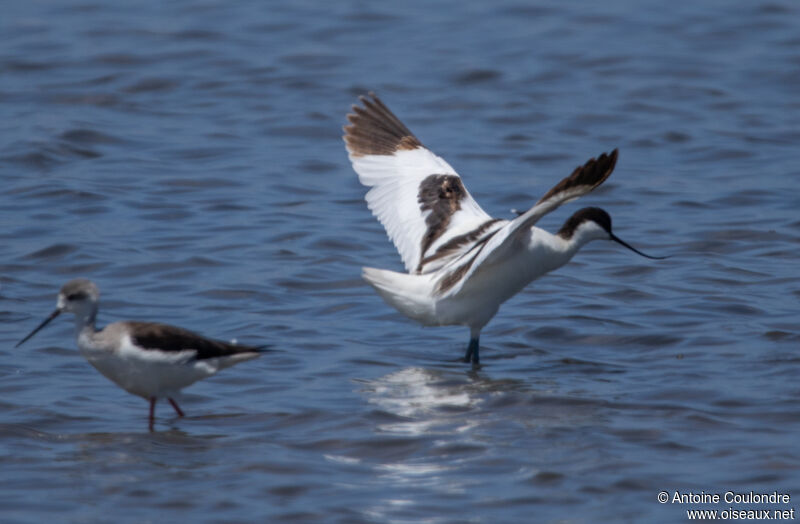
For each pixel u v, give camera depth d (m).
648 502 8.55
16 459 9.41
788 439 9.72
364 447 9.64
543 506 8.48
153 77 25.75
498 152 21.50
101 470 9.20
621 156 21.44
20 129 21.66
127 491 8.78
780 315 13.36
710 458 9.34
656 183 19.72
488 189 19.28
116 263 15.27
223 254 15.79
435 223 12.25
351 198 18.84
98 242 16.08
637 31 30.05
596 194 19.14
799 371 11.46
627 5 32.41
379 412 10.45
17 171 19.47
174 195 18.53
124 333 10.04
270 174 19.94
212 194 18.66
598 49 28.48
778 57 27.81
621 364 11.99
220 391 11.19
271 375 11.62
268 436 9.95
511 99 24.94
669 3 32.53
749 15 31.27
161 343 9.99
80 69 26.16
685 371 11.57
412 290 11.70
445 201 12.42
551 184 19.55
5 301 13.76
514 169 20.52
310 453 9.55
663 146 22.05
